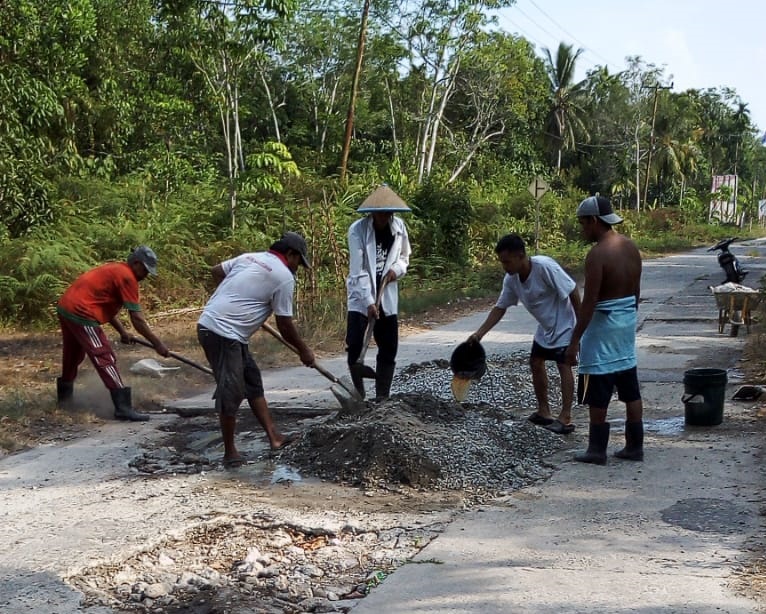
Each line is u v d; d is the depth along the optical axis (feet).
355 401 21.70
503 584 12.73
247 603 12.31
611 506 16.19
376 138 135.85
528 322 45.80
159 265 51.88
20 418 24.08
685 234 164.66
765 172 322.14
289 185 69.46
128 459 20.71
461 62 117.60
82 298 24.36
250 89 116.06
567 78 173.68
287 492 17.65
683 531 14.75
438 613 11.80
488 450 18.98
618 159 190.08
